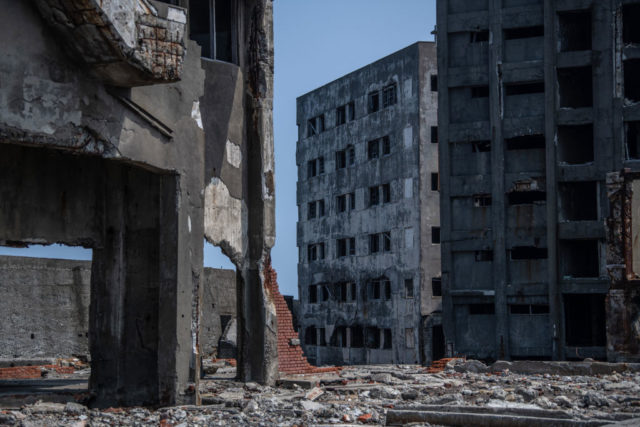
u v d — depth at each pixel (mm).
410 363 44656
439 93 35656
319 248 55250
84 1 9281
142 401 11727
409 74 46312
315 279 55250
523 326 33375
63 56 10023
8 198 11336
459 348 34344
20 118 9578
